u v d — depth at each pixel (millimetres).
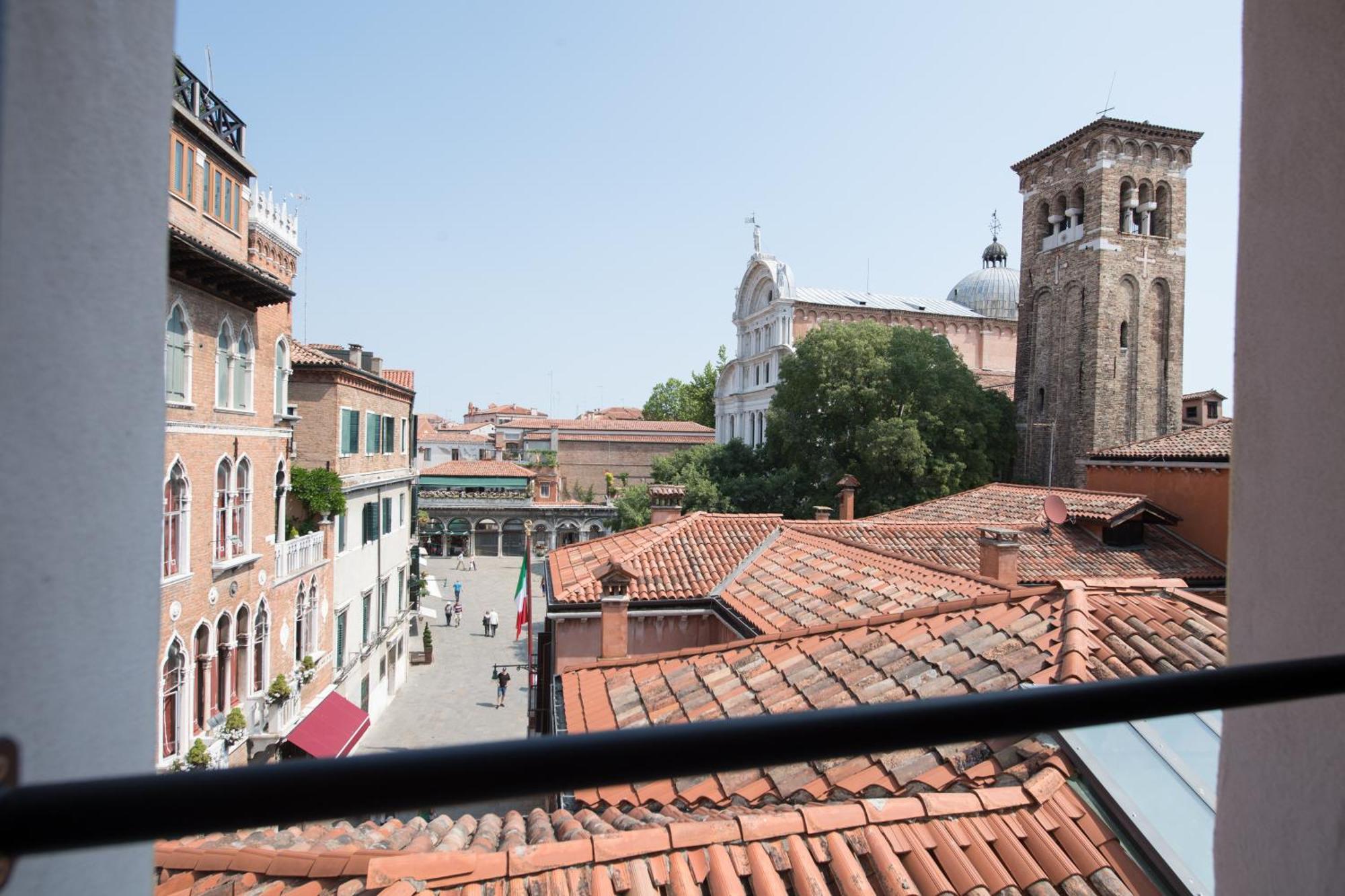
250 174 19656
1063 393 50344
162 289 1224
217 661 17969
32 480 974
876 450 39469
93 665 1066
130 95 1125
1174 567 18688
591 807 7668
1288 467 2158
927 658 8461
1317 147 2066
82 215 1040
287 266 26906
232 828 924
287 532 24188
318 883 5492
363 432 29562
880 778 6738
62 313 1013
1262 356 2254
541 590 52562
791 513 42094
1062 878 5363
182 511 16016
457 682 35625
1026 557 18547
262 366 19953
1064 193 51062
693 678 9562
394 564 34625
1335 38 2016
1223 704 1442
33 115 962
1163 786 5953
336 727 23453
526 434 87438
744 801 6992
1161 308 49219
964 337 66312
